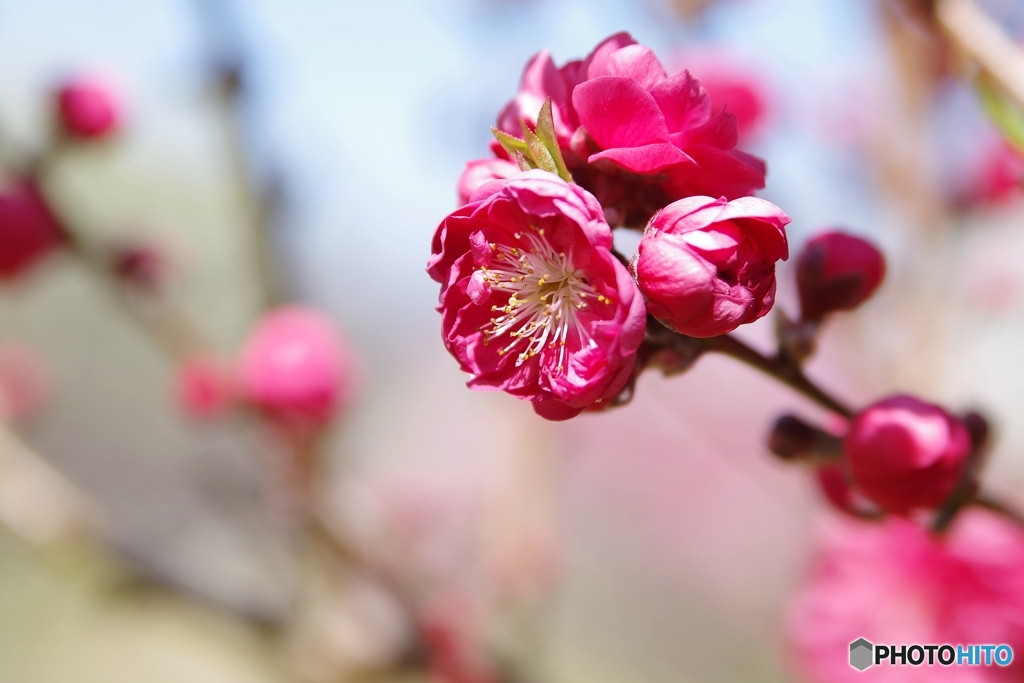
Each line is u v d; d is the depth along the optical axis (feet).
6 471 1.63
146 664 3.26
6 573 3.61
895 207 1.57
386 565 1.57
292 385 1.49
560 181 0.87
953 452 0.95
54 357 3.58
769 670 2.88
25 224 1.50
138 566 1.59
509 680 1.56
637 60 0.90
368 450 3.09
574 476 3.01
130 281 1.60
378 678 1.52
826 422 1.29
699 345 0.95
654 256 0.87
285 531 1.61
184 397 1.57
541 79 0.94
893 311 1.58
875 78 1.62
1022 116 0.99
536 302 0.91
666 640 3.06
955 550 1.24
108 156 1.65
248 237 1.55
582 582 3.10
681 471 3.03
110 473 3.48
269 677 1.65
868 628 1.28
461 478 2.67
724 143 0.89
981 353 1.72
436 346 3.48
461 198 0.93
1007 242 1.75
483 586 1.68
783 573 2.58
